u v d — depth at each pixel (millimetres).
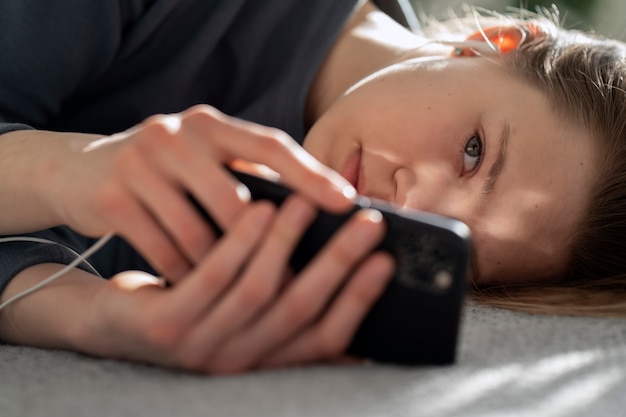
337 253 560
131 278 664
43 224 750
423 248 574
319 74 1204
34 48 987
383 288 586
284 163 562
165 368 604
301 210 556
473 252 942
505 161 936
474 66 1021
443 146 943
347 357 623
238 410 502
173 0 1073
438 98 972
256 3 1165
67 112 1116
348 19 1188
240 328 570
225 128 573
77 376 594
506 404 542
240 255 548
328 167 1002
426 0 1764
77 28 994
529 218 944
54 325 700
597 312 893
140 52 1106
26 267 789
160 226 585
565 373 628
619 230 994
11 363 658
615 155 977
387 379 568
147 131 570
